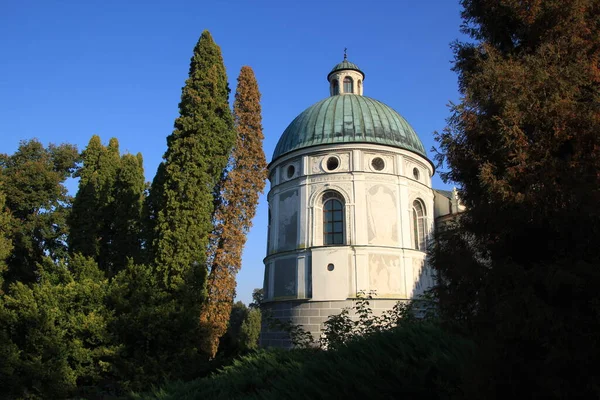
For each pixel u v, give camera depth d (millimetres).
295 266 27422
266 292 29938
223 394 11039
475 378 6223
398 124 30344
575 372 5336
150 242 22531
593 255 5711
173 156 21609
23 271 37906
